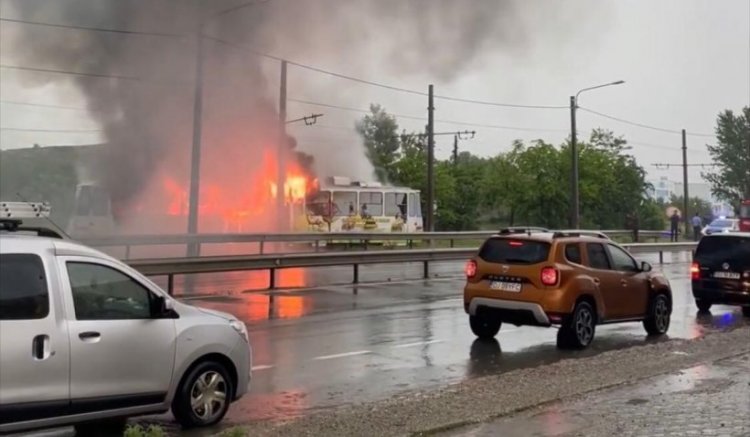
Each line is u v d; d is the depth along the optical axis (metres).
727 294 14.96
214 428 6.29
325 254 18.41
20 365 5.16
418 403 6.66
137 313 5.95
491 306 10.84
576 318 10.59
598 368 8.38
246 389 6.66
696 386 7.49
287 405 7.21
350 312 13.86
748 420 6.16
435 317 13.43
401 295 16.67
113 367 5.68
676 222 43.34
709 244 15.36
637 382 7.65
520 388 7.29
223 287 17.58
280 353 9.89
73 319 5.50
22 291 5.28
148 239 19.94
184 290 16.73
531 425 5.96
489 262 11.01
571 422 6.07
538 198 49.16
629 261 11.91
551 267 10.47
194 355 6.21
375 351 10.17
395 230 38.22
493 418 6.16
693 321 14.10
